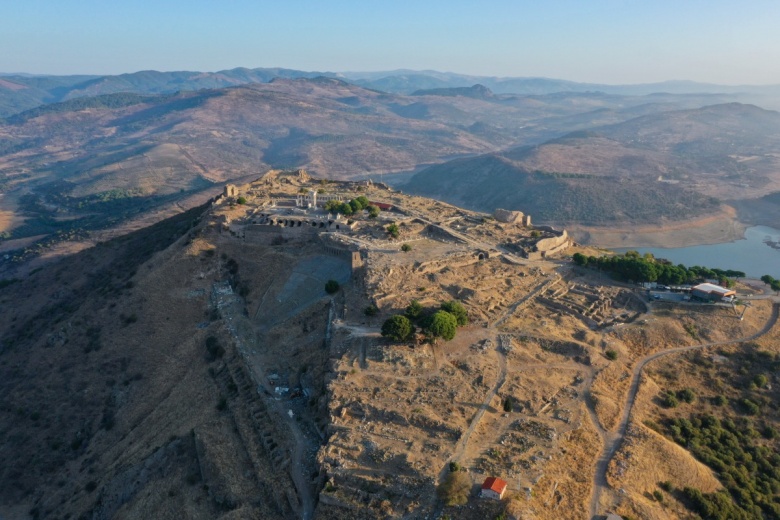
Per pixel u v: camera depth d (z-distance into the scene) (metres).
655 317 155.62
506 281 171.50
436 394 115.94
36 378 171.75
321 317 158.12
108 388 164.00
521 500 88.38
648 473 104.00
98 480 135.62
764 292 174.62
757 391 137.12
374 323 142.75
